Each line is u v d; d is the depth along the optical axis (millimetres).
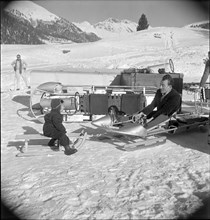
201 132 6000
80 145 4945
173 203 3029
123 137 5574
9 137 5824
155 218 2758
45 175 3855
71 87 8445
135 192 3297
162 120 5129
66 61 24516
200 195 3184
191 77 17922
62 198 3197
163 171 3893
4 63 22578
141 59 23484
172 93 5176
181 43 33969
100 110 7082
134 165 4156
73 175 3836
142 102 6953
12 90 13062
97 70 9938
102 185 3506
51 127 4676
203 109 8227
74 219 2779
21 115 8047
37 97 11055
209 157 4398
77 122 7117
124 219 2756
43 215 2863
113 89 8109
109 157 4531
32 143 5391
